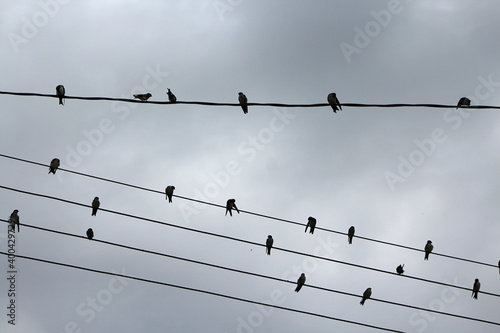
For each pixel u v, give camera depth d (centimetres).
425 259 2467
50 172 2430
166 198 2711
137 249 1995
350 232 2650
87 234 2588
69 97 1759
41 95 1752
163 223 2062
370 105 1773
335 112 1825
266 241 2627
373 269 2142
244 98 2186
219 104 1792
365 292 2570
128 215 2072
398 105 1756
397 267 2648
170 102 1769
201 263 1988
